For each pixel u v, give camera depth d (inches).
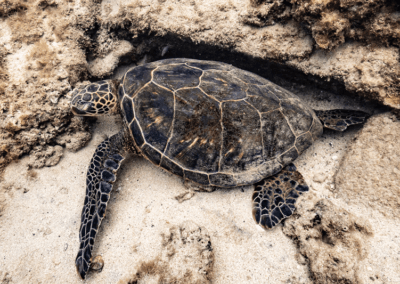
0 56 40.0
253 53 41.0
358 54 37.4
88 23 43.4
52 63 40.8
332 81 40.3
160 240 34.7
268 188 37.4
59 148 41.1
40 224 37.3
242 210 37.1
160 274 32.9
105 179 37.2
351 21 35.9
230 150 36.1
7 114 39.0
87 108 38.8
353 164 37.5
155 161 36.5
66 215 37.7
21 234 36.8
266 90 38.5
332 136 41.4
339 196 37.3
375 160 36.5
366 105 41.2
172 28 42.3
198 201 37.8
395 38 35.3
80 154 41.9
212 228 36.3
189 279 32.4
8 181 39.3
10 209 38.2
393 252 33.1
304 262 34.2
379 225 34.7
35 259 35.3
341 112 40.9
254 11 39.4
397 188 35.0
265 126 36.6
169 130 35.9
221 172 36.4
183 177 36.6
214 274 34.1
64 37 42.0
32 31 41.1
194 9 41.9
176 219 36.6
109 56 46.1
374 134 37.6
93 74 45.5
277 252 35.0
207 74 38.1
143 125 36.4
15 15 41.1
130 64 48.2
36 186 39.5
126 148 38.6
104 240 35.7
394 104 36.7
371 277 32.2
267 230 36.0
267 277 33.9
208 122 35.6
